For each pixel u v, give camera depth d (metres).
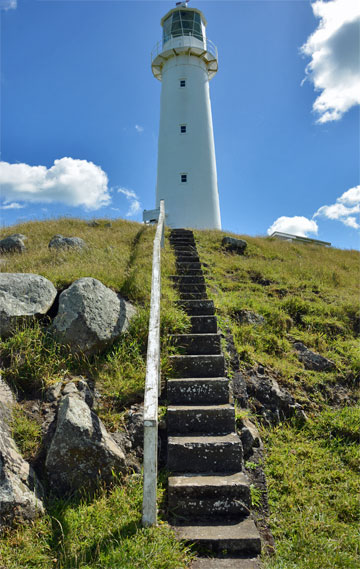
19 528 2.89
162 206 10.38
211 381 4.51
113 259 8.06
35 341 4.55
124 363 4.76
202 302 6.43
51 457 3.40
